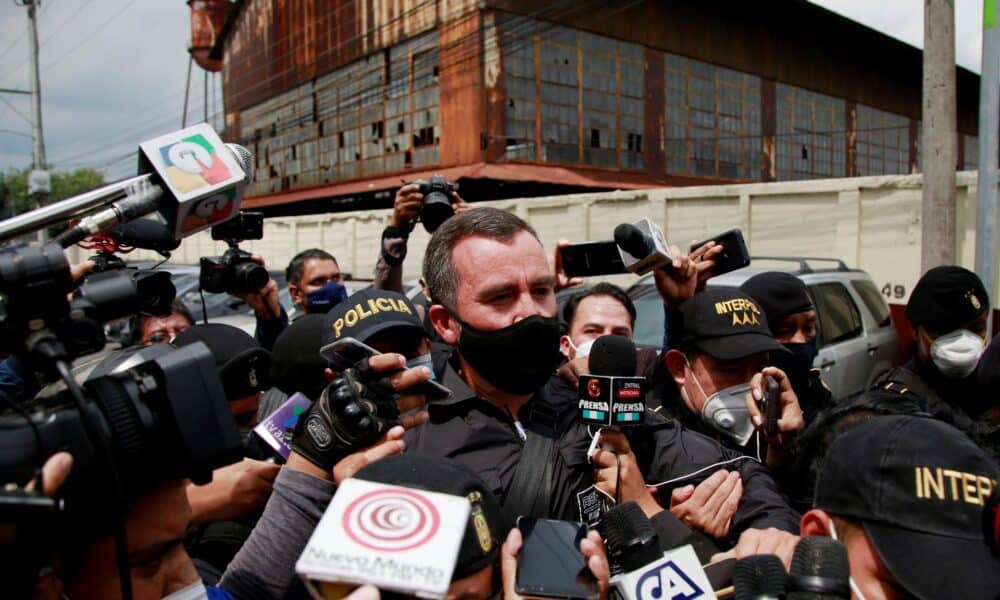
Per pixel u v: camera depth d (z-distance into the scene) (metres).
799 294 2.98
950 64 6.01
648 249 2.19
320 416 1.34
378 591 0.87
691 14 21.88
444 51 18.58
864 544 1.13
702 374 2.31
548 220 10.66
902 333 7.02
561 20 18.84
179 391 1.03
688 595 1.30
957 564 1.05
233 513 1.65
